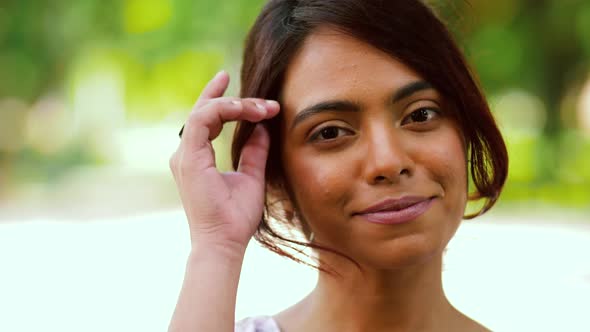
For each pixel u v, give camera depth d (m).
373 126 1.34
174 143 13.02
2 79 11.89
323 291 1.59
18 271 5.62
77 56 10.98
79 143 12.51
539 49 9.14
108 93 11.89
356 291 1.51
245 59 1.60
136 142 13.04
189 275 1.41
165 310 4.35
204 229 1.43
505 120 9.32
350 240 1.38
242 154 1.52
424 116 1.38
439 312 1.52
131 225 7.71
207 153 1.47
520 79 9.15
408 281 1.48
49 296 4.81
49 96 12.43
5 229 7.78
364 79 1.35
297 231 1.55
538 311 3.80
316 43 1.39
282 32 1.44
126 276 5.26
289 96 1.42
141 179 11.76
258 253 5.97
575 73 9.20
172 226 7.52
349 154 1.36
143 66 10.02
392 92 1.35
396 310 1.49
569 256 5.33
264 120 1.52
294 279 4.77
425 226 1.34
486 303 4.00
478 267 5.05
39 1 11.04
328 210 1.38
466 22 1.80
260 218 1.48
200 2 9.07
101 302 4.59
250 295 4.27
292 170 1.44
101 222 8.04
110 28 10.38
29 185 11.69
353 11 1.37
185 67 9.61
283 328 1.65
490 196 1.59
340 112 1.35
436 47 1.40
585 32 8.80
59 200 10.00
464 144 1.44
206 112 1.46
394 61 1.36
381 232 1.33
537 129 9.39
